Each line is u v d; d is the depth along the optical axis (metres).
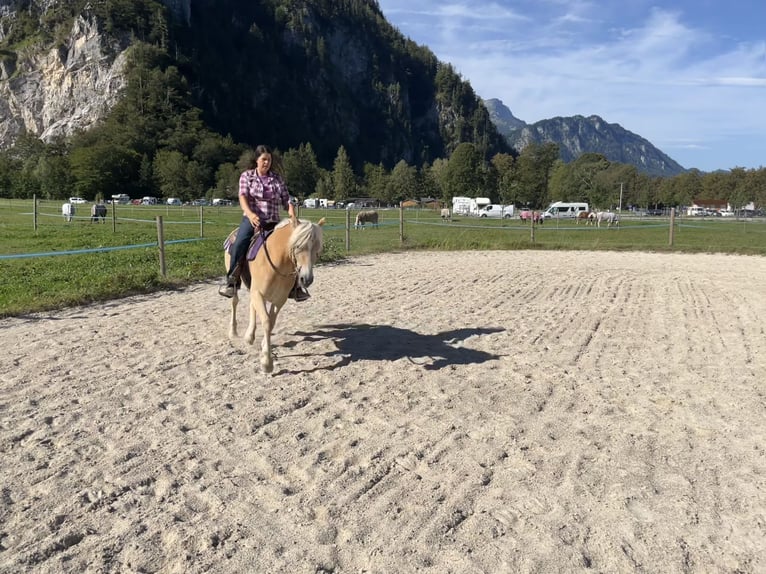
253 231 6.54
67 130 162.00
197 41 192.00
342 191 126.88
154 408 5.35
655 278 13.94
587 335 8.31
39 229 25.45
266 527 3.56
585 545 3.44
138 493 3.91
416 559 3.28
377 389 5.96
